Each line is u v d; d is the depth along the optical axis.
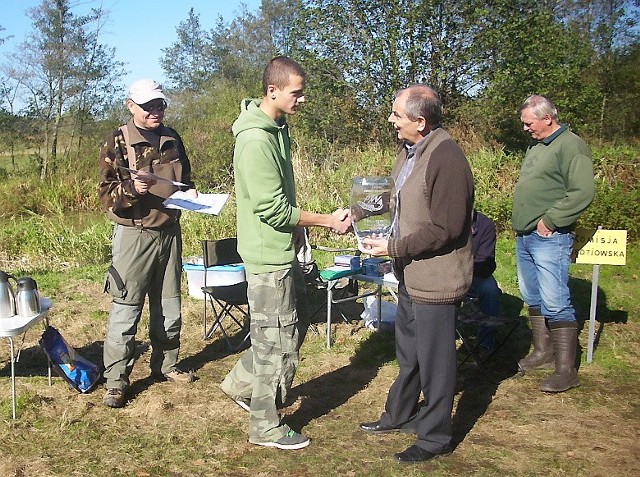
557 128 4.46
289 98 3.35
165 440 3.89
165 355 4.74
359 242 3.49
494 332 5.30
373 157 12.99
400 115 3.38
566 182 4.41
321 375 4.92
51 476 3.50
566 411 4.26
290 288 3.55
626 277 7.58
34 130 20.19
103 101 20.94
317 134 15.98
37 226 10.68
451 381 3.51
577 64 15.41
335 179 11.62
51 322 6.28
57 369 4.52
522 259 4.89
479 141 15.31
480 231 5.25
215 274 6.76
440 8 15.09
